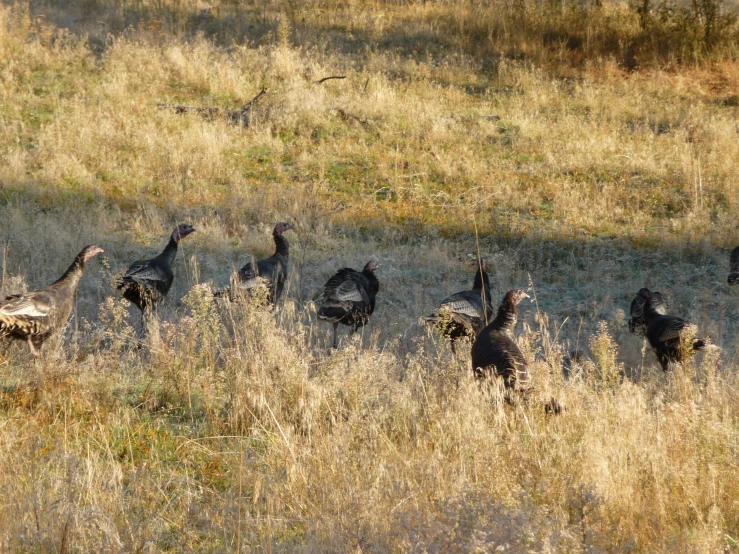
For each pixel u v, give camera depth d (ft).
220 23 322.75
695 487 68.03
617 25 319.68
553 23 322.96
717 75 291.58
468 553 50.90
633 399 86.02
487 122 242.58
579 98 267.59
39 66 256.32
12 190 182.19
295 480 71.87
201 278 150.71
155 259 129.70
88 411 87.35
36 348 103.86
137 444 81.41
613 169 212.64
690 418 78.43
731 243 173.17
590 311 143.74
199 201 190.29
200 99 248.32
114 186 193.36
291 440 79.66
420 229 183.62
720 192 197.36
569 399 88.17
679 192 199.31
